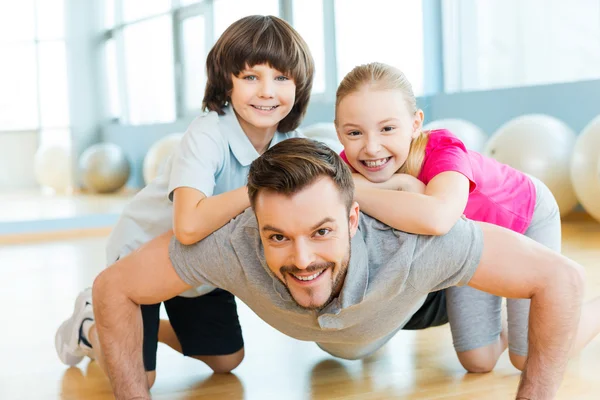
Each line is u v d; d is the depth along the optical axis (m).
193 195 1.50
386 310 1.37
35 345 2.28
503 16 5.79
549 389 1.32
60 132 5.74
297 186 1.10
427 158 1.52
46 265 4.05
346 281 1.24
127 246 1.75
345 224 1.16
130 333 1.41
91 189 5.85
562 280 1.28
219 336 1.88
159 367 1.99
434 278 1.30
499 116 5.80
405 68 6.45
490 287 1.31
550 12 5.36
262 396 1.71
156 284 1.38
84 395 1.78
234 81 1.66
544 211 1.78
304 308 1.28
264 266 1.28
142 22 5.99
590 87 5.07
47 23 5.62
